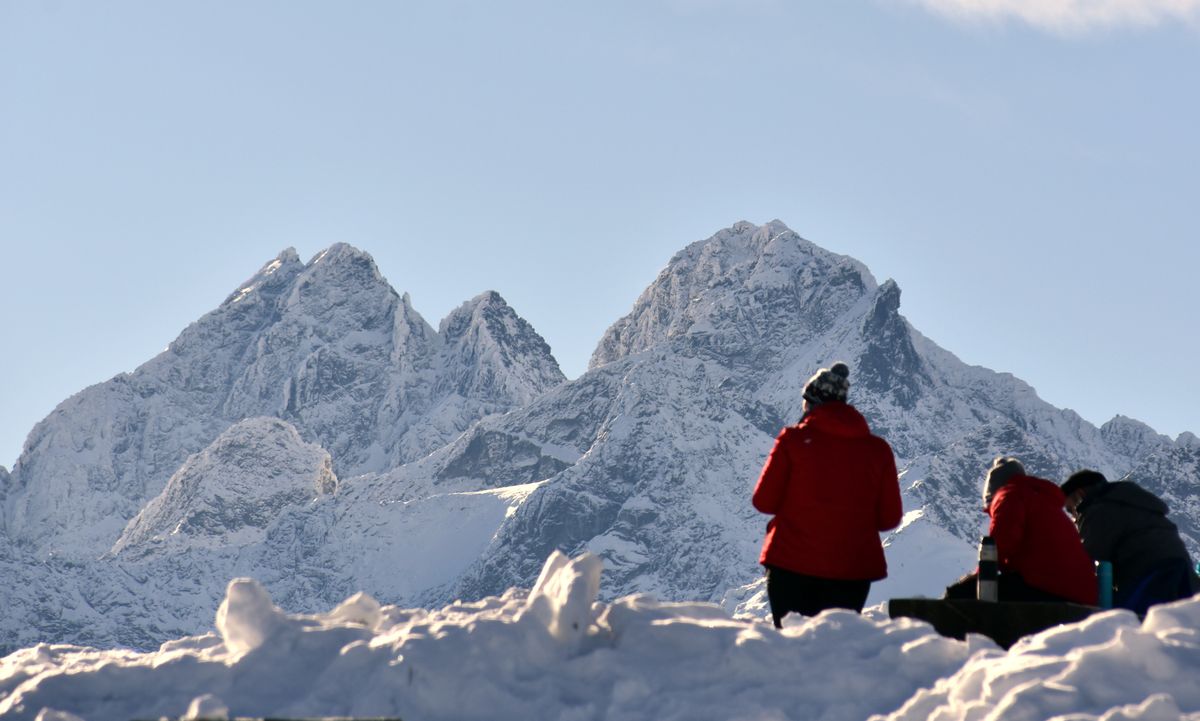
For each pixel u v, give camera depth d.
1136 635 18.75
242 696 21.16
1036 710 17.81
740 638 21.38
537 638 21.45
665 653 21.44
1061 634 20.20
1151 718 17.16
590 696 20.59
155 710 20.91
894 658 20.75
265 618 22.72
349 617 24.28
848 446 25.00
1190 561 29.81
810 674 20.59
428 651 20.62
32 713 21.23
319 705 20.33
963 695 19.02
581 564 22.41
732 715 19.64
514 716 20.09
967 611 24.36
